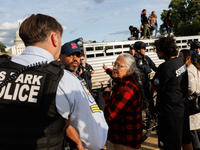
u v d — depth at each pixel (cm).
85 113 93
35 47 98
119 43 694
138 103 191
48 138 85
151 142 343
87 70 386
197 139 266
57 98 85
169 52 217
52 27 100
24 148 82
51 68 91
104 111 192
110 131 200
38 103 83
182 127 212
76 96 91
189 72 252
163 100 213
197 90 255
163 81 208
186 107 219
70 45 235
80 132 94
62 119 91
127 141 188
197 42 361
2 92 86
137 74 197
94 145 97
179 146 208
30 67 90
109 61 682
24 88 86
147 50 737
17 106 83
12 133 83
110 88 223
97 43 664
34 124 83
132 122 188
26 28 97
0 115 84
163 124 214
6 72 91
